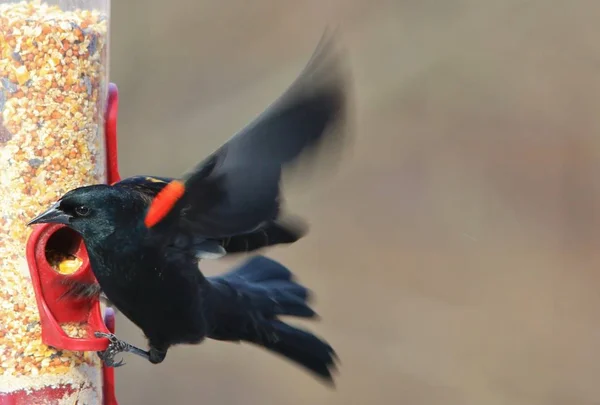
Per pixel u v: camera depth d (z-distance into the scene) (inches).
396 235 583.8
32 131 286.0
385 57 586.9
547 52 585.3
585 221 582.2
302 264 585.6
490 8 585.3
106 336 284.4
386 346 559.2
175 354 548.1
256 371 550.3
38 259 275.9
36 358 280.1
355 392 543.2
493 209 588.4
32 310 279.9
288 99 242.8
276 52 586.2
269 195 254.7
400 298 576.1
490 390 542.0
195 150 565.3
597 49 580.1
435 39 587.5
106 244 271.0
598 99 581.6
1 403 277.9
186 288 285.0
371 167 593.0
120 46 576.1
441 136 593.3
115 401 303.4
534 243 584.4
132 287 277.7
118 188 273.1
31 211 284.7
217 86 578.9
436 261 585.6
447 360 555.5
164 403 533.6
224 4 586.2
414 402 536.7
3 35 284.4
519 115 590.6
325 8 589.6
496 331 564.1
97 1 298.0
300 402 546.3
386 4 585.6
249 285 308.3
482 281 575.8
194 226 270.5
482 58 586.9
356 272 581.6
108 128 302.8
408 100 589.9
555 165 588.7
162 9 581.0
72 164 290.7
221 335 306.2
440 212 591.2
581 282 571.5
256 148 249.8
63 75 289.4
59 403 282.0
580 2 581.3
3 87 284.7
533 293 573.6
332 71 238.2
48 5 291.3
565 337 559.2
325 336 561.0
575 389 545.0
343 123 239.1
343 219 591.2
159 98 575.8
